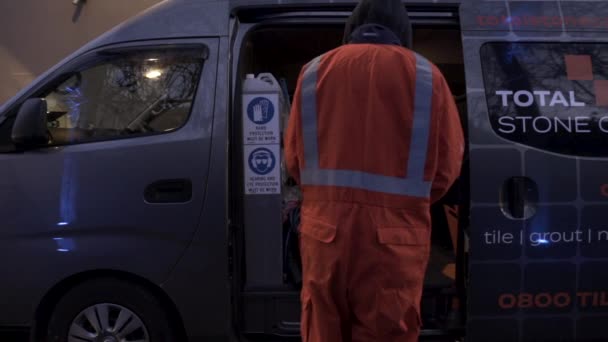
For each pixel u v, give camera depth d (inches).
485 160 132.4
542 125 134.9
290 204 149.2
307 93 86.2
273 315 140.5
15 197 134.3
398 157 82.0
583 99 136.8
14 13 324.8
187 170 132.7
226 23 138.9
